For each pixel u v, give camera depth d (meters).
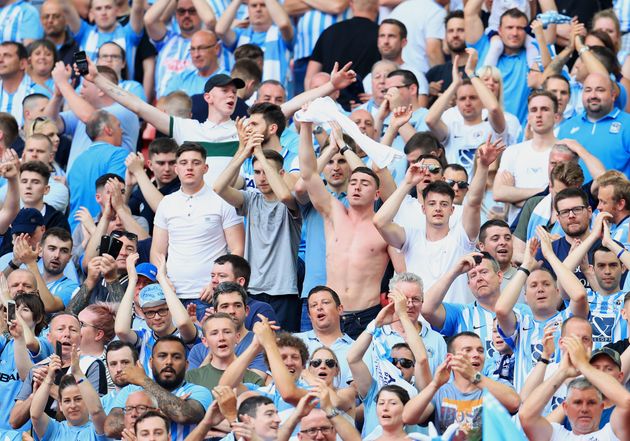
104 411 36.12
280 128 42.59
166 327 38.47
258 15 53.75
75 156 48.75
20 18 55.66
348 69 45.44
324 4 53.50
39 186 44.09
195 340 38.06
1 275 40.09
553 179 40.50
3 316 39.56
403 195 39.00
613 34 50.34
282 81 53.59
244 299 37.12
